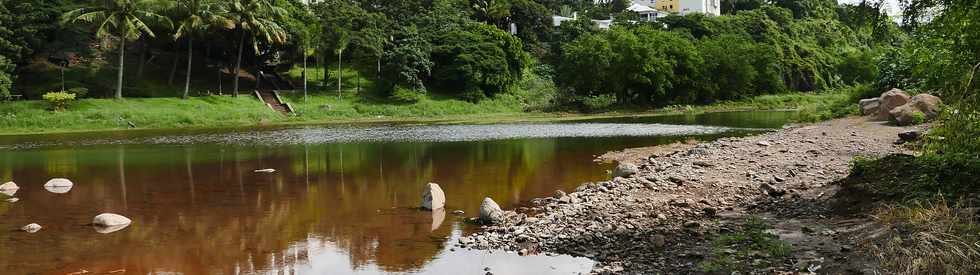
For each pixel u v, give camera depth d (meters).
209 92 63.56
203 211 14.81
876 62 43.91
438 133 41.06
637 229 11.33
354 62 75.00
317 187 18.44
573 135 37.81
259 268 10.06
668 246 10.02
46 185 18.72
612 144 31.38
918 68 13.24
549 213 13.30
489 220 12.99
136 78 64.62
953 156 11.66
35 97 56.56
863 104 37.72
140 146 32.50
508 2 101.00
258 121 56.56
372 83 76.69
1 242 11.72
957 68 11.75
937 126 13.75
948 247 7.71
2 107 48.47
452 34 78.31
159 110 53.50
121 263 10.35
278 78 75.19
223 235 12.34
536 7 102.69
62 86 55.09
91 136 40.34
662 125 46.88
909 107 30.59
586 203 13.92
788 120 51.41
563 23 102.62
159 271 9.91
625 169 18.77
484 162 24.27
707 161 20.20
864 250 8.64
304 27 66.88
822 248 9.07
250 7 59.56
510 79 79.69
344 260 10.40
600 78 75.12
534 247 10.54
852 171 13.05
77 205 15.69
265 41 64.94
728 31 107.06
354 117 63.12
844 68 111.50
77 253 10.95
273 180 19.91
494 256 10.16
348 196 16.81
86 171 22.44
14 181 20.11
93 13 53.38
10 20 56.38
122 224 13.34
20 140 37.38
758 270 8.30
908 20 11.66
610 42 76.56
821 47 121.50
